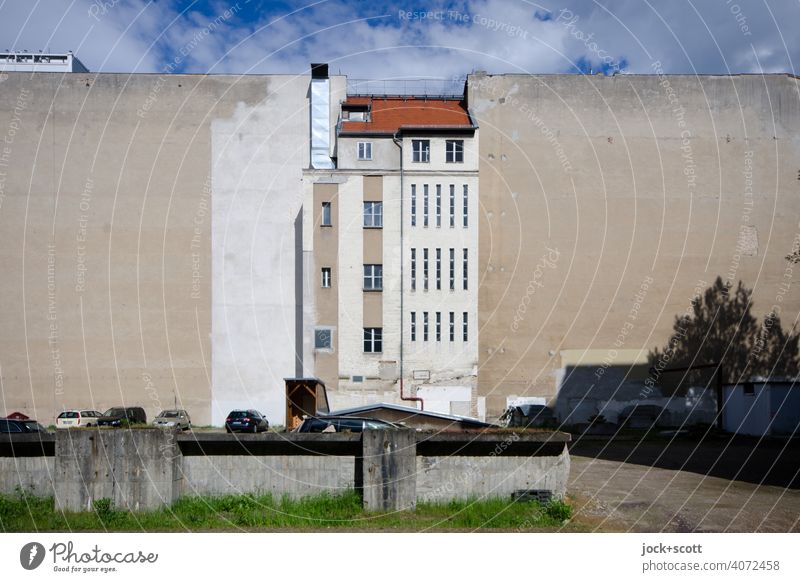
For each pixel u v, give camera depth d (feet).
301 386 153.79
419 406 169.37
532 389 182.09
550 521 55.88
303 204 173.37
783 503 66.44
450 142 174.40
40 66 203.41
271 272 188.44
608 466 97.60
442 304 171.83
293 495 58.80
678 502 66.64
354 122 179.83
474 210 172.96
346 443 58.70
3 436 59.31
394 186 173.37
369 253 172.35
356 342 171.42
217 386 186.09
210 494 59.16
